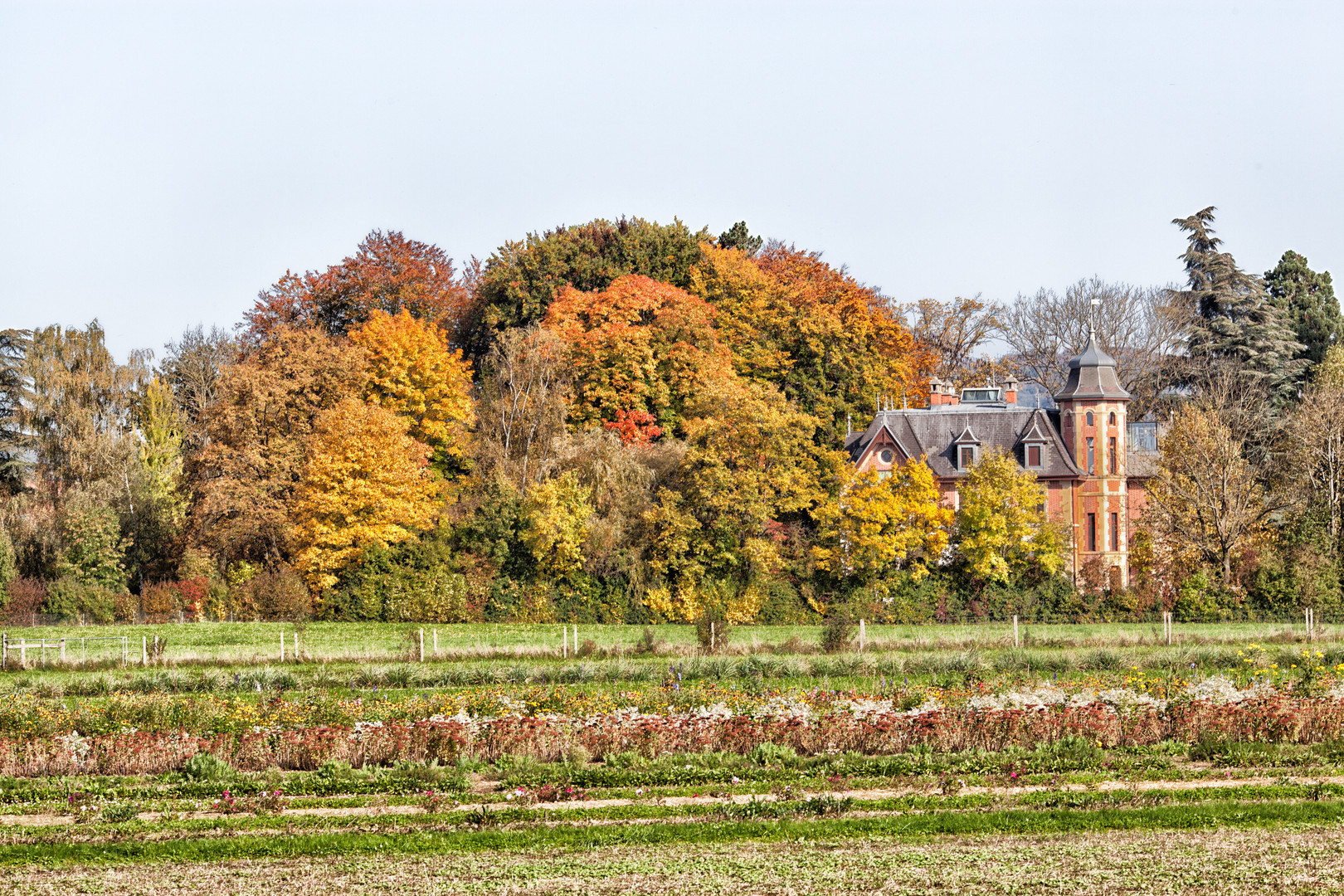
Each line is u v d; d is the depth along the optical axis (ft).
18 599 596.29
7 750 235.20
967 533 654.94
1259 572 614.75
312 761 239.50
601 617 620.49
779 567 645.10
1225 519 644.27
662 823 186.60
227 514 632.38
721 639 427.74
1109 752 239.71
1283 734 248.11
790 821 185.26
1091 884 149.38
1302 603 602.85
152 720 265.95
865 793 207.41
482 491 654.53
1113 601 636.07
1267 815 184.14
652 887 151.84
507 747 242.78
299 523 623.77
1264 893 145.38
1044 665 377.30
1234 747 238.68
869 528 638.12
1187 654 388.98
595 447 643.86
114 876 161.58
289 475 639.35
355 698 322.55
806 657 384.27
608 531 626.23
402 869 162.50
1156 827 178.81
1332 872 153.07
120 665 412.98
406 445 640.58
